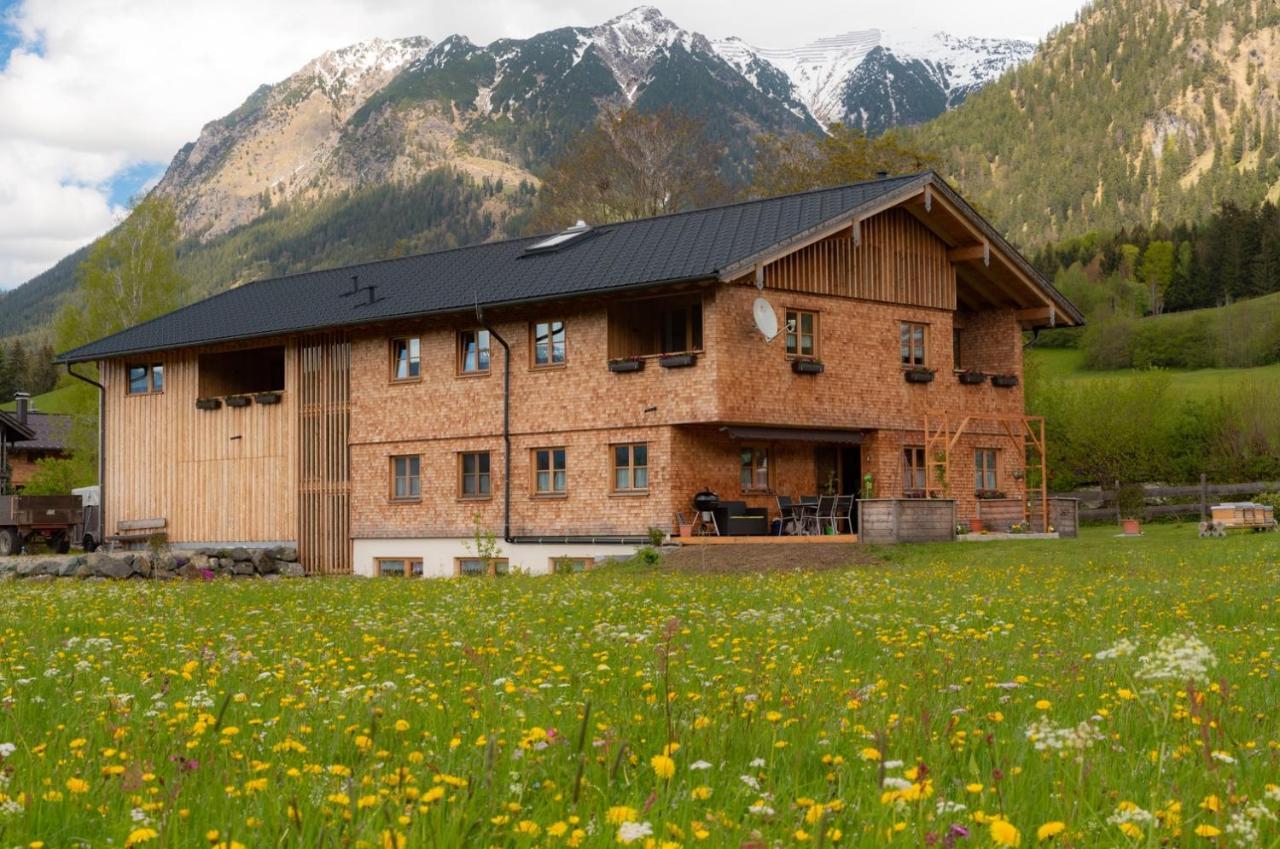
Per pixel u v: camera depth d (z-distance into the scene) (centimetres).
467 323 3238
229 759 573
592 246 3228
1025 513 3362
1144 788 514
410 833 420
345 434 3456
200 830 450
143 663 1002
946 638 1099
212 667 930
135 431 3841
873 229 3162
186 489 3728
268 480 3575
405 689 804
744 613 1341
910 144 6331
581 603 1587
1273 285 12269
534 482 3134
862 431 3148
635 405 2958
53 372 14525
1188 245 12938
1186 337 9350
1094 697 745
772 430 2966
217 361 3766
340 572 3441
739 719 642
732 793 511
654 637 1107
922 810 448
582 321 3056
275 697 778
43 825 459
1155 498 4194
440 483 3284
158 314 5712
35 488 5588
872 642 1088
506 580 2323
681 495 2916
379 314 3275
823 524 3045
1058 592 1673
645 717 672
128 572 3309
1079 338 10144
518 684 800
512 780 514
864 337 3130
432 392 3306
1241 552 2456
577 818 428
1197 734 598
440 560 3272
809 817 447
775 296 2950
